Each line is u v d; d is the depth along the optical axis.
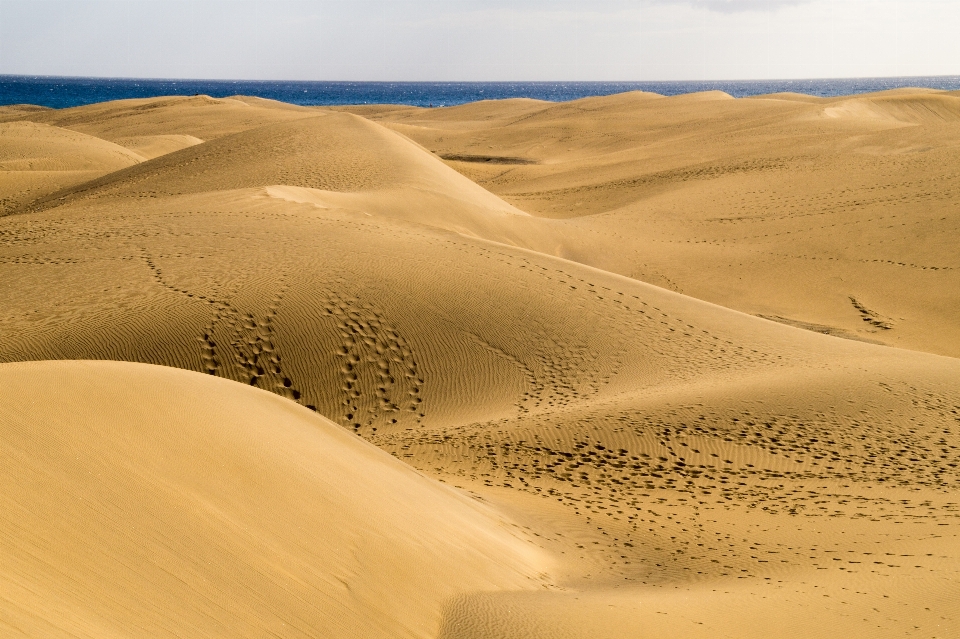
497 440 13.48
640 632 6.47
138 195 34.56
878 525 10.30
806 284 30.02
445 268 19.27
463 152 76.38
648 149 64.94
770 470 12.58
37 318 15.25
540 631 6.11
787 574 8.61
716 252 33.41
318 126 45.75
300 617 5.11
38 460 5.04
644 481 12.20
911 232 32.59
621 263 32.56
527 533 9.44
